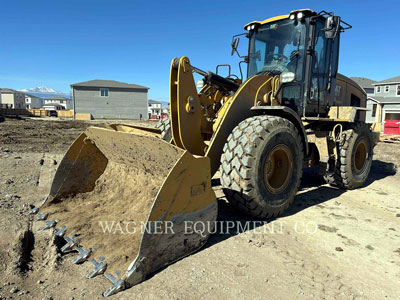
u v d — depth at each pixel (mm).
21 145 9688
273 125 3367
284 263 2623
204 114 3818
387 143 13773
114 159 3764
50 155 7684
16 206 3674
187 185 2570
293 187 3764
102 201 3625
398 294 2266
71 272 2379
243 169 3170
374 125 7102
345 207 4270
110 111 44938
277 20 4629
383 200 4727
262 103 3951
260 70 4938
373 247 3033
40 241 2836
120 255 2518
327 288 2297
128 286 2213
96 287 2199
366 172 5570
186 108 3354
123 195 3590
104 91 44250
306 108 4555
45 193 4273
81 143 3701
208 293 2172
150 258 2363
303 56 4336
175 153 2684
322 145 4582
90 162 3867
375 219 3830
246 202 3250
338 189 5305
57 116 48438
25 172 5469
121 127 4293
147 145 2904
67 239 2789
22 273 2359
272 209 3477
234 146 3252
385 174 6918
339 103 5840
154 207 2342
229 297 2139
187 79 3332
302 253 2826
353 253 2887
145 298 2100
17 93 87562
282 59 4598
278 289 2254
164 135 3965
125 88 45031
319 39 4562
